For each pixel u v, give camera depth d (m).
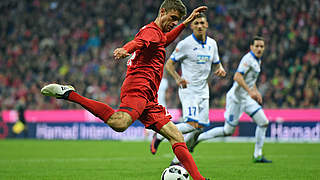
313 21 87.38
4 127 78.50
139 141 66.00
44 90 16.14
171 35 18.59
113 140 69.88
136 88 16.84
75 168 28.95
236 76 31.80
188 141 28.22
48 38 103.25
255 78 33.03
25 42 103.06
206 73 28.67
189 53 28.27
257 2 96.06
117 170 27.53
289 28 87.00
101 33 100.31
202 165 30.52
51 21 107.25
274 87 74.19
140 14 102.69
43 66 94.38
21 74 93.19
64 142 64.62
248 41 87.19
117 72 86.31
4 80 92.31
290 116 63.28
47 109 81.94
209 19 93.88
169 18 17.17
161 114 17.52
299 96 70.06
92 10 106.62
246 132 65.75
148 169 28.06
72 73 91.50
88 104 16.12
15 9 112.44
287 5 91.50
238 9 95.75
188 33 86.62
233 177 23.52
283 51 82.00
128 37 99.25
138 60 17.14
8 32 108.88
